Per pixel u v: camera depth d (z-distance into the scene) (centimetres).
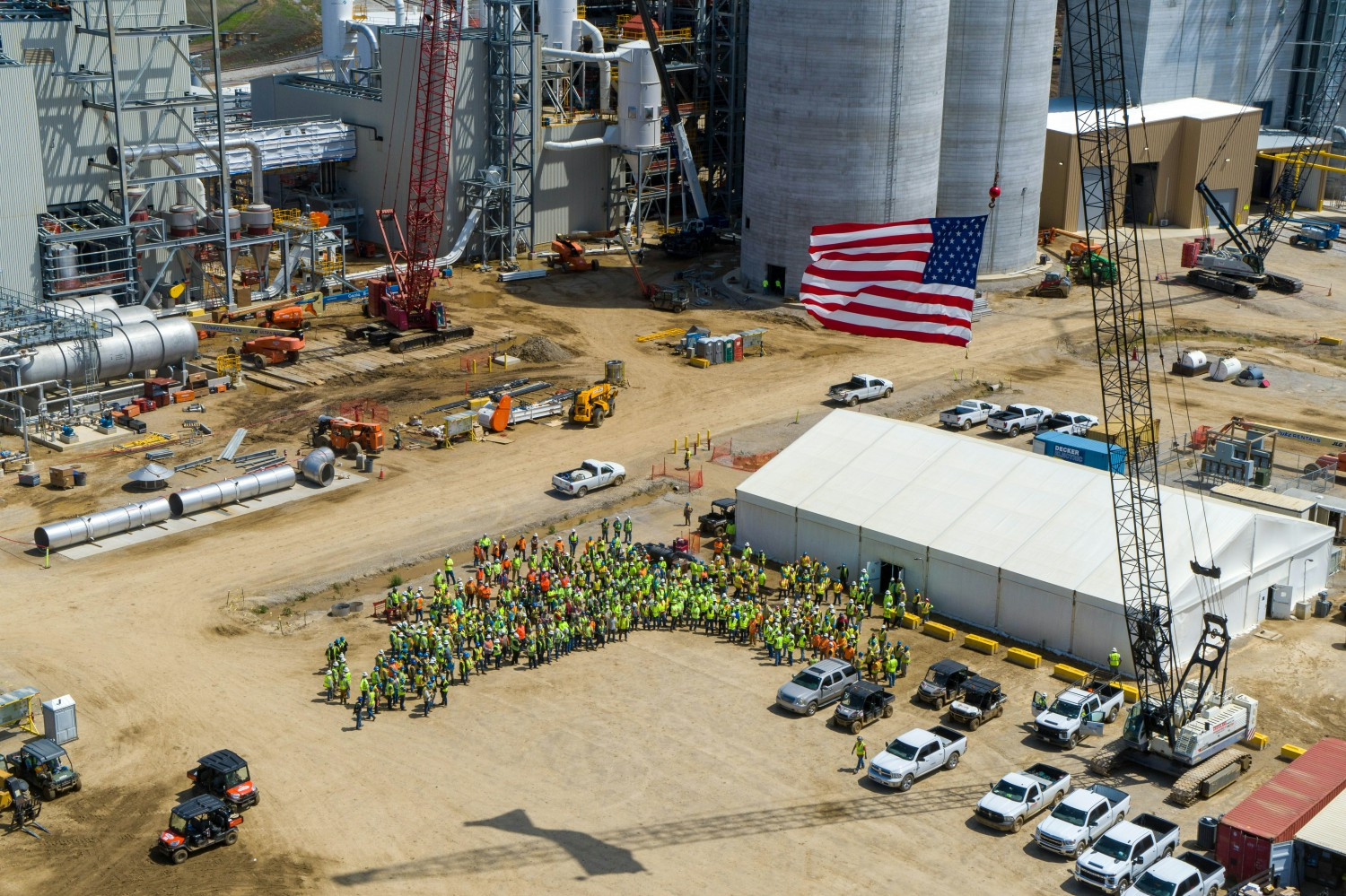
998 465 9744
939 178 16662
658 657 8588
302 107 17725
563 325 14862
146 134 14238
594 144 17438
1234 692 8212
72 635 8638
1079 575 8675
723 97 18825
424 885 6481
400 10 18888
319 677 8250
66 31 13400
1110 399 13275
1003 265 17125
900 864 6681
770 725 7856
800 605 8875
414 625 8681
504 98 16475
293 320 14100
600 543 9525
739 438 12069
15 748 7475
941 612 9219
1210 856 6762
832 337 14825
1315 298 16750
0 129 12600
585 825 6931
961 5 15950
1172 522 8912
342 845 6756
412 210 16525
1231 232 17662
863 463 10025
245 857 6669
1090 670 8519
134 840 6769
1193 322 15738
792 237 15575
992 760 7575
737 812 7056
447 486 10962
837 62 14812
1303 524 9281
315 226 15075
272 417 12144
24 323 11931
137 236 13850
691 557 9588
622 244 17400
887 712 7950
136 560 9644
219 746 7538
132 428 11738
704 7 18200
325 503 10612
